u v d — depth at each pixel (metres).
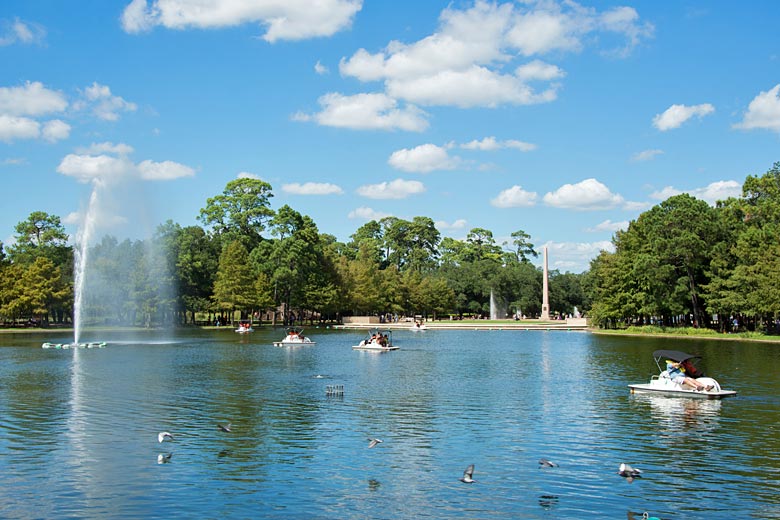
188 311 137.62
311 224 149.12
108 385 43.53
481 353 72.38
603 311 122.69
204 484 21.78
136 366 55.84
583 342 92.56
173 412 33.62
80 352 70.56
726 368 53.25
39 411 33.78
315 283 145.00
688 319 120.44
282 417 32.44
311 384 44.66
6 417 32.16
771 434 28.67
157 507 19.72
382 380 47.06
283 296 144.25
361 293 157.25
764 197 121.38
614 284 120.62
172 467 23.62
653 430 29.52
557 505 20.03
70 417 32.22
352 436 28.34
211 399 37.84
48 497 20.53
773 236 96.19
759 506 19.95
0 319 130.62
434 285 182.38
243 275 127.00
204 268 134.88
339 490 21.27
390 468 23.61
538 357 67.19
